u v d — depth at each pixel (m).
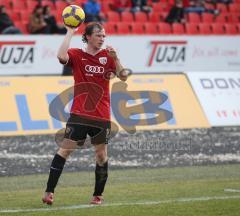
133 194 29.52
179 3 77.75
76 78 26.55
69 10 26.12
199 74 54.53
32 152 41.62
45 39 66.81
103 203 27.28
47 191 26.75
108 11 77.81
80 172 36.31
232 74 56.31
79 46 67.50
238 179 34.06
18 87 48.19
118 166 38.19
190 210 25.66
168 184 32.34
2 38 64.75
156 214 24.86
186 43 73.62
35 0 74.44
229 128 52.44
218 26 80.69
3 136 45.88
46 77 49.72
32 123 47.03
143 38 71.38
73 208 26.09
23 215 24.52
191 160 40.44
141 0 78.94
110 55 26.55
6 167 37.38
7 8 72.69
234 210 25.69
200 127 51.38
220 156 41.84
